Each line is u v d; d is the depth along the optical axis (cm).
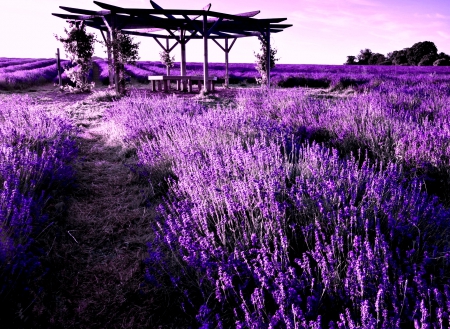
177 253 262
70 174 415
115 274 256
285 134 514
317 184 295
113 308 223
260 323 180
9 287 216
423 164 398
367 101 746
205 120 589
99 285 245
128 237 312
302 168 362
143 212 360
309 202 287
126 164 501
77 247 292
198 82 1653
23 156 386
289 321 168
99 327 208
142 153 481
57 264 263
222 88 1767
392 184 297
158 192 406
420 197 302
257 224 264
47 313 215
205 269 231
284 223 261
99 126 810
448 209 308
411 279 207
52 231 310
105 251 290
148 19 1571
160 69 3522
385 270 191
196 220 279
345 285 192
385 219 265
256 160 376
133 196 400
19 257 229
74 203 375
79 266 266
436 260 225
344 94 1325
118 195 405
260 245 253
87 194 404
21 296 222
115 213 357
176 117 662
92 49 1547
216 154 392
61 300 228
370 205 274
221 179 350
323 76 2138
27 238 259
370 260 202
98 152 584
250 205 287
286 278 204
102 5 1234
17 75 1902
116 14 1462
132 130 621
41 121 580
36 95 1418
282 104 845
